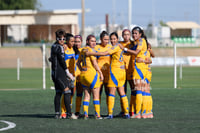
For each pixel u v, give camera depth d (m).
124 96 21.34
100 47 21.67
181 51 125.19
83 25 123.19
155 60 102.88
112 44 21.34
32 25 139.00
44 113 23.58
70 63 22.39
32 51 114.06
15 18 137.25
